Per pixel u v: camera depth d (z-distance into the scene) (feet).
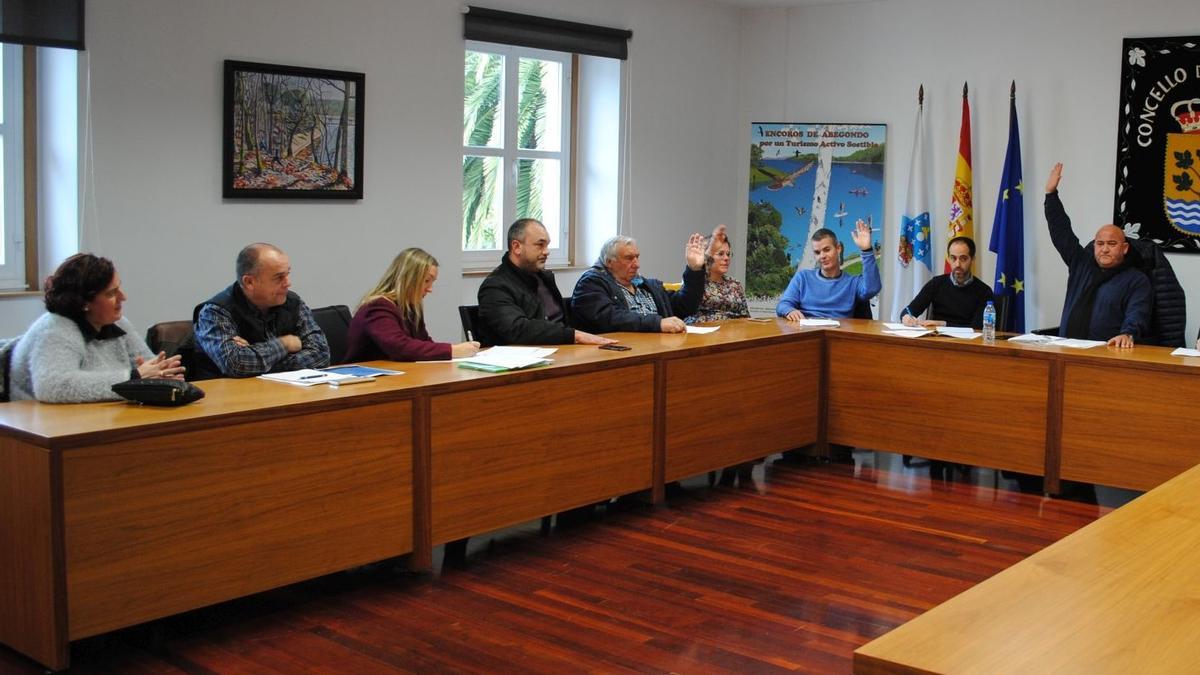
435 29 20.43
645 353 15.19
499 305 15.97
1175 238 21.95
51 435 9.48
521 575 12.83
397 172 20.10
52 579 9.56
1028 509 15.90
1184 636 5.48
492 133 23.02
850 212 25.61
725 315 20.12
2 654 10.23
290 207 18.61
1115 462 16.06
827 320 19.42
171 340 13.91
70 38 15.72
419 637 10.98
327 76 18.72
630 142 24.31
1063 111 23.00
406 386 12.26
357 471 11.83
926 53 24.62
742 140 26.99
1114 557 6.71
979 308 21.29
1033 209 23.48
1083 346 16.93
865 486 17.07
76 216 16.20
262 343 13.17
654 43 24.61
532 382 13.58
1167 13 21.77
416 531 12.51
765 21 26.48
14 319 16.14
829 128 25.61
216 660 10.36
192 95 17.19
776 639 11.03
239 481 10.80
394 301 14.49
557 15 22.47
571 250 24.89
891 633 5.49
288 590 12.25
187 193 17.26
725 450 16.81
